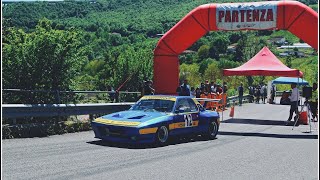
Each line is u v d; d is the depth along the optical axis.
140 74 30.81
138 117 11.54
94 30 169.75
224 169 8.62
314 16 16.34
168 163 9.08
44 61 16.80
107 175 7.65
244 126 18.41
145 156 9.87
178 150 10.99
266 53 26.17
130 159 9.40
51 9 185.25
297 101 19.41
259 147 12.00
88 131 14.45
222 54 129.25
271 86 41.44
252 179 7.77
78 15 194.12
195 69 75.44
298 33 17.11
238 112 28.05
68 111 13.96
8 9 102.00
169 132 11.88
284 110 30.42
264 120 21.77
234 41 151.00
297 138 14.41
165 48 19.02
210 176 7.91
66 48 17.08
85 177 7.41
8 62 16.47
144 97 13.07
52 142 11.52
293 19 16.64
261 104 39.25
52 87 17.09
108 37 130.50
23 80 16.59
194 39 18.59
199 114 13.12
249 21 17.11
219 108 29.34
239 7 17.16
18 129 12.14
